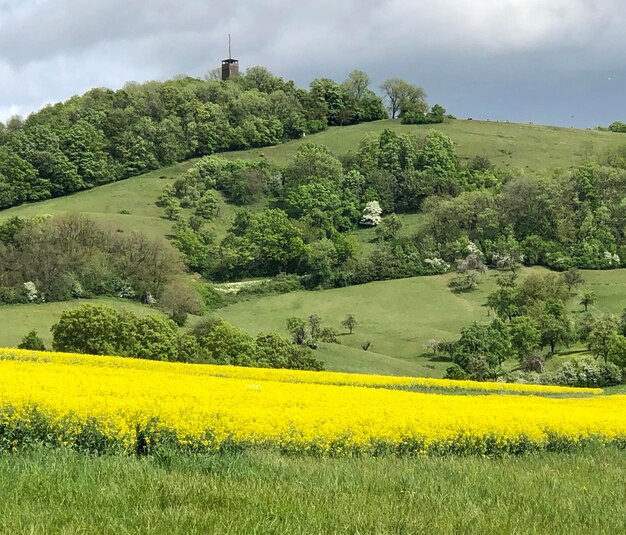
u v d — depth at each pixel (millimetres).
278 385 24703
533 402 26688
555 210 129250
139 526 7273
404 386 41125
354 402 20438
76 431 13672
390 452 16203
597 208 132125
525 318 89250
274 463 11539
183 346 61000
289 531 7379
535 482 11422
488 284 112812
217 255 121688
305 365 66188
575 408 25250
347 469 11531
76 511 7617
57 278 89938
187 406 15992
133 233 103812
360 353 81750
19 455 11453
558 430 19172
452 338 92625
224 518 7621
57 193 146750
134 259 98625
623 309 100750
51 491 8328
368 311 103062
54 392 16219
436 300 106875
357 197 150125
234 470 10539
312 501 8609
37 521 7125
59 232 99625
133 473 9586
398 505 8805
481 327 84938
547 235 128125
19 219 103812
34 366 23219
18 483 8570
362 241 135750
